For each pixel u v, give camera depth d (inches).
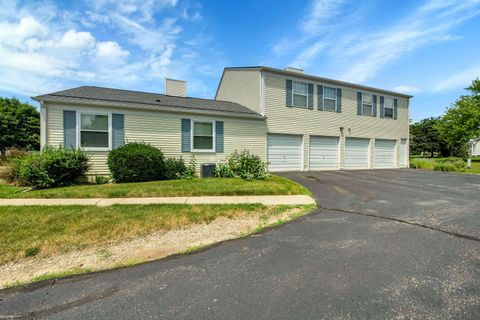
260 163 441.1
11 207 215.8
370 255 126.2
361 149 665.6
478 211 217.3
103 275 107.7
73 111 370.6
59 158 323.3
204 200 253.4
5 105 1109.7
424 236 154.0
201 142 459.2
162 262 120.3
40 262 119.6
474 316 78.4
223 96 712.4
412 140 1770.4
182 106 446.0
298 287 96.7
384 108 702.5
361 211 218.1
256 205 231.8
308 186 357.4
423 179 453.7
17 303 87.1
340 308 82.8
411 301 86.6
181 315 79.7
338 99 621.9
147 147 380.8
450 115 1159.6
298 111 567.2
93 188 300.2
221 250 134.5
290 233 161.0
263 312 81.0
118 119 395.5
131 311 82.1
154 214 195.0
